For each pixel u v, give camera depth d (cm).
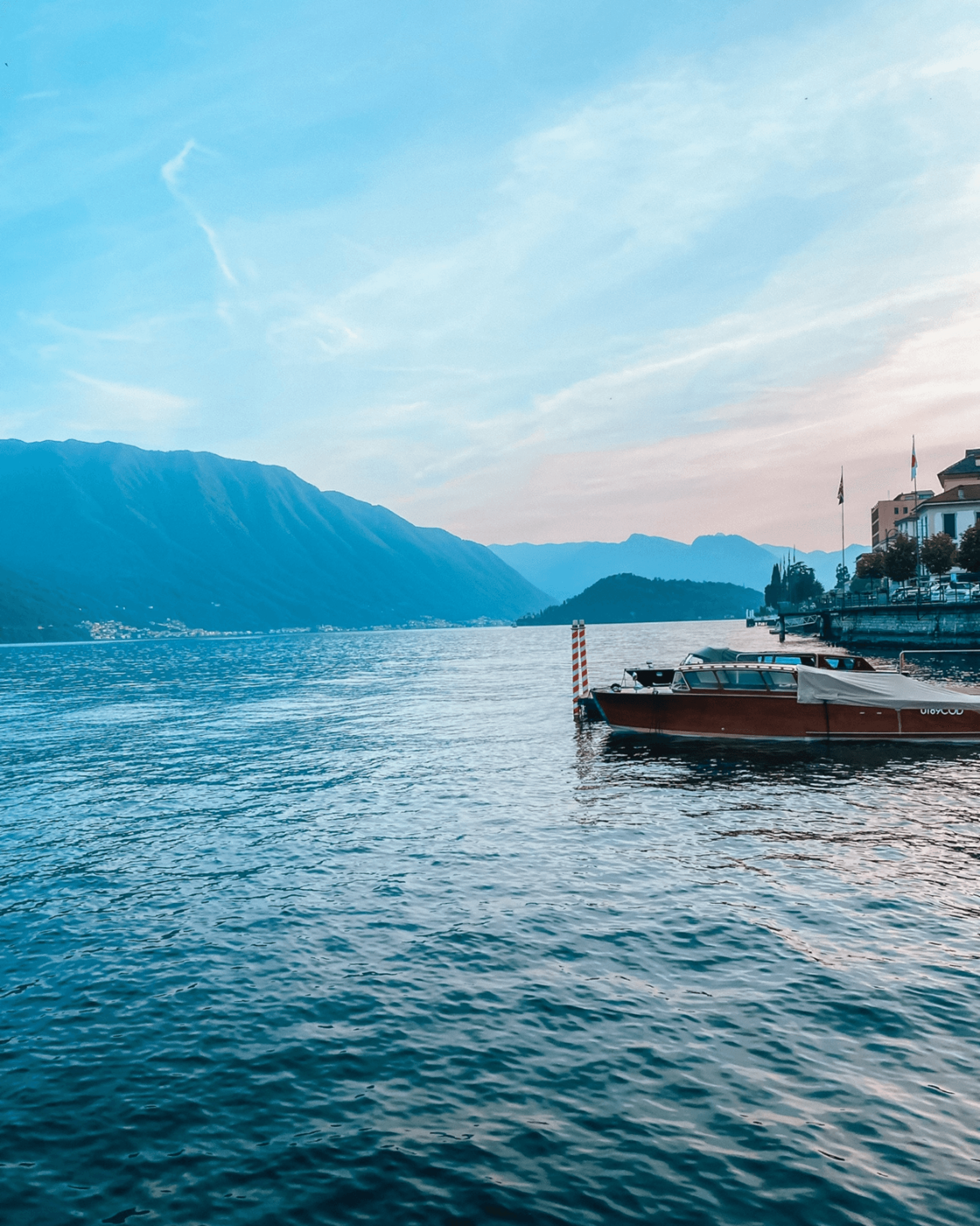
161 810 1920
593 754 2498
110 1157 645
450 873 1354
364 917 1166
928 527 10325
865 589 10575
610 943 1043
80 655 18175
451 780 2155
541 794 1953
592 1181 598
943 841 1476
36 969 1021
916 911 1130
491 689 5306
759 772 2161
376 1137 659
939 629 6606
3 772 2498
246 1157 640
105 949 1080
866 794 1880
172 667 10556
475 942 1060
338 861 1450
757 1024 825
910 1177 594
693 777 2114
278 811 1873
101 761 2678
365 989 934
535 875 1333
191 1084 746
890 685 2550
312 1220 568
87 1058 798
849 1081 719
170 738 3241
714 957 991
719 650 3075
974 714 2481
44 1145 662
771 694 2630
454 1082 735
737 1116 672
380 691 5556
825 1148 629
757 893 1216
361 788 2095
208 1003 910
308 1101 713
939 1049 769
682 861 1389
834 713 2577
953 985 902
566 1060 768
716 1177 598
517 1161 624
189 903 1255
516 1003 885
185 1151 650
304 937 1098
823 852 1422
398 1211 575
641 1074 739
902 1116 666
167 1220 573
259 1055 794
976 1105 680
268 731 3381
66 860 1511
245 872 1405
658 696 2778
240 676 8062
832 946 1017
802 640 11394
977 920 1092
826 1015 838
